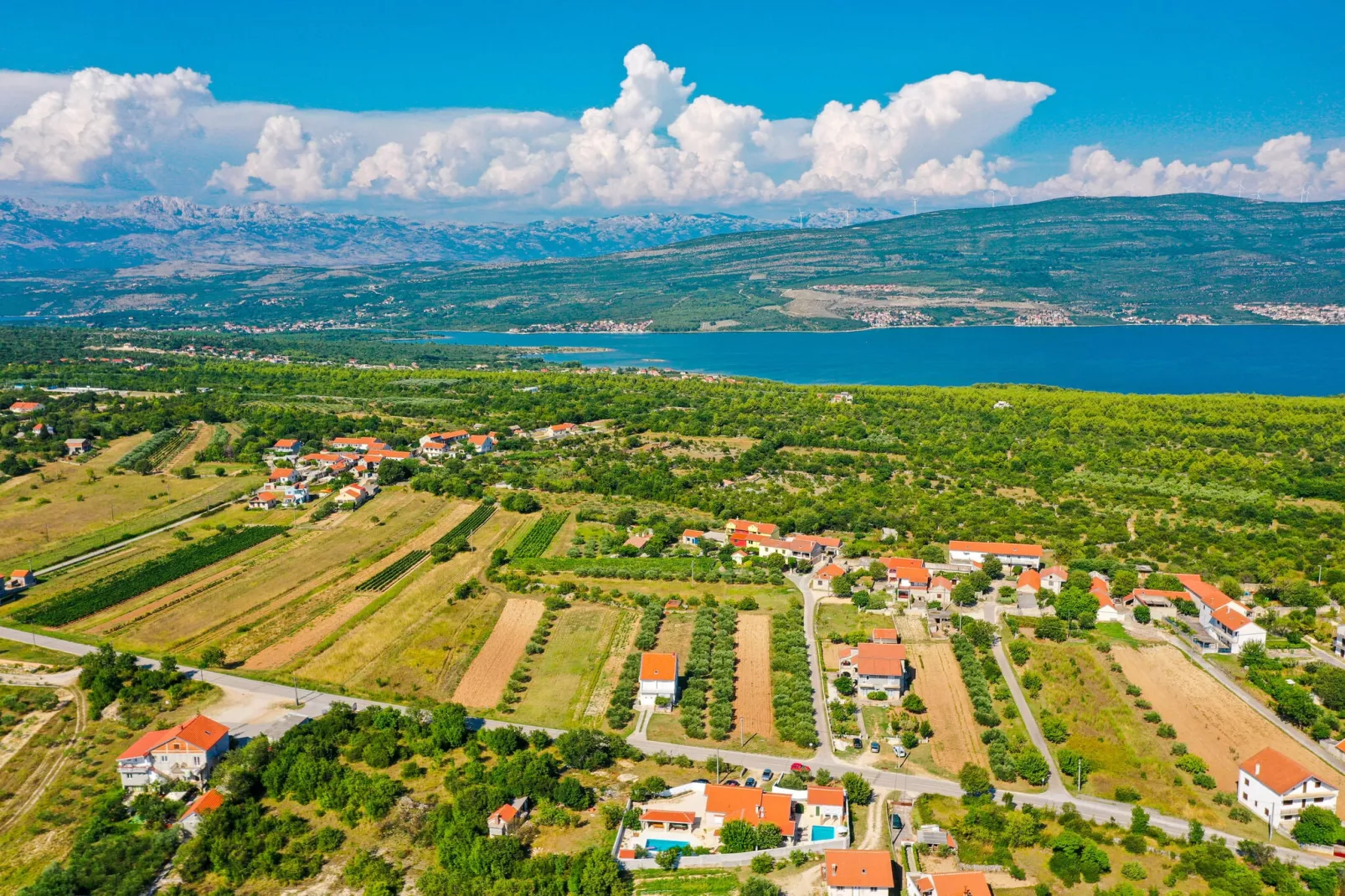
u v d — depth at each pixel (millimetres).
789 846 159250
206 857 156875
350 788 172250
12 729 196000
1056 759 189375
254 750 180500
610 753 188625
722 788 168375
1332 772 181125
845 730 197625
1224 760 188375
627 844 160500
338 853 158875
